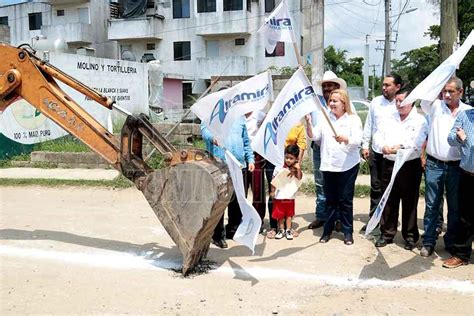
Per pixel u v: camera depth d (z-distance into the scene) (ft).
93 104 53.01
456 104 18.15
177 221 16.48
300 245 20.79
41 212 27.71
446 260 18.28
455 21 28.43
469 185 17.34
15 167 44.06
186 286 16.05
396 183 19.80
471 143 16.83
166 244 21.04
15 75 18.48
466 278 16.83
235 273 17.33
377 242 20.45
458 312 14.07
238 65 107.04
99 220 25.61
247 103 17.72
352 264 18.31
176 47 117.80
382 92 21.17
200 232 16.29
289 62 107.34
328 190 20.85
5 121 45.62
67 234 22.74
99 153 17.49
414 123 19.70
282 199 21.38
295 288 15.94
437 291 15.70
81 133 17.79
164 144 16.84
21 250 20.17
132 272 17.44
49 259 18.98
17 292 15.53
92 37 126.82
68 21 129.49
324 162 20.54
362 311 14.17
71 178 37.76
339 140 19.42
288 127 17.88
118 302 14.73
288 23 18.25
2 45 18.80
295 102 17.93
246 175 21.39
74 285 16.14
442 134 18.17
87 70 55.98
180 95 104.83
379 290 15.79
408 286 16.14
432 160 18.66
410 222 19.94
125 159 16.98
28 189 35.35
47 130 49.83
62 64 51.98
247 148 20.85
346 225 20.84
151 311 14.10
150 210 28.09
